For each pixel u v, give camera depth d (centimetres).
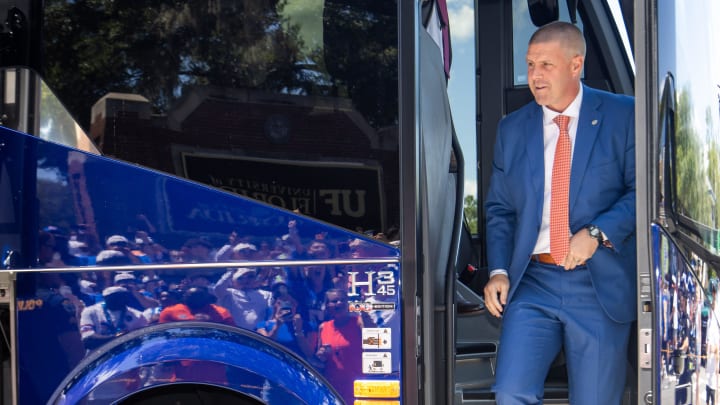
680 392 293
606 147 304
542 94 305
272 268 285
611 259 303
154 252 288
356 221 283
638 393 284
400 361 281
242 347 283
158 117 291
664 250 285
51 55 295
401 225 281
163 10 294
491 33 440
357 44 287
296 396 280
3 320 292
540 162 310
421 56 310
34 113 294
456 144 334
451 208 337
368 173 283
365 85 285
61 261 290
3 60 296
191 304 287
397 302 281
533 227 309
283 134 287
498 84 441
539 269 312
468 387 367
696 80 306
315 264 283
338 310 282
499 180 322
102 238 290
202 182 288
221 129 289
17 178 292
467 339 428
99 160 291
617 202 301
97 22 295
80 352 289
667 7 288
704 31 314
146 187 289
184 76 291
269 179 286
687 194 299
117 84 293
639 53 286
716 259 320
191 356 283
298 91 288
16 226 291
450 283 313
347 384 282
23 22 296
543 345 307
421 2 328
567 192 306
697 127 305
